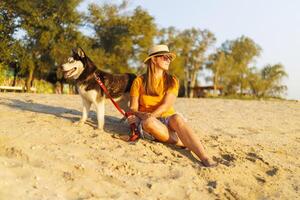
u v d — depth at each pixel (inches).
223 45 1144.8
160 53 106.2
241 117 195.5
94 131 115.8
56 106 167.5
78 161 88.8
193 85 992.2
